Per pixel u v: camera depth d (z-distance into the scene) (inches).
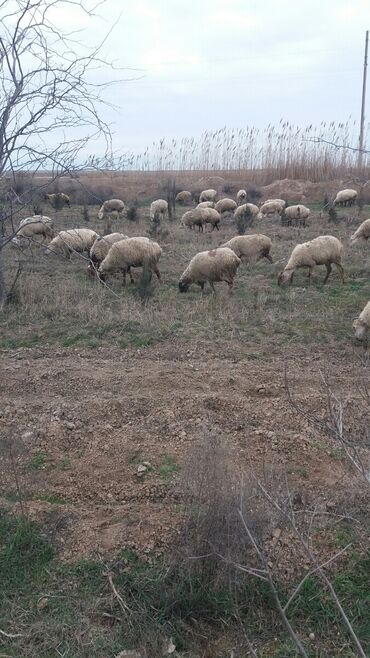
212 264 399.2
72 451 188.5
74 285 421.4
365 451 175.2
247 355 281.3
